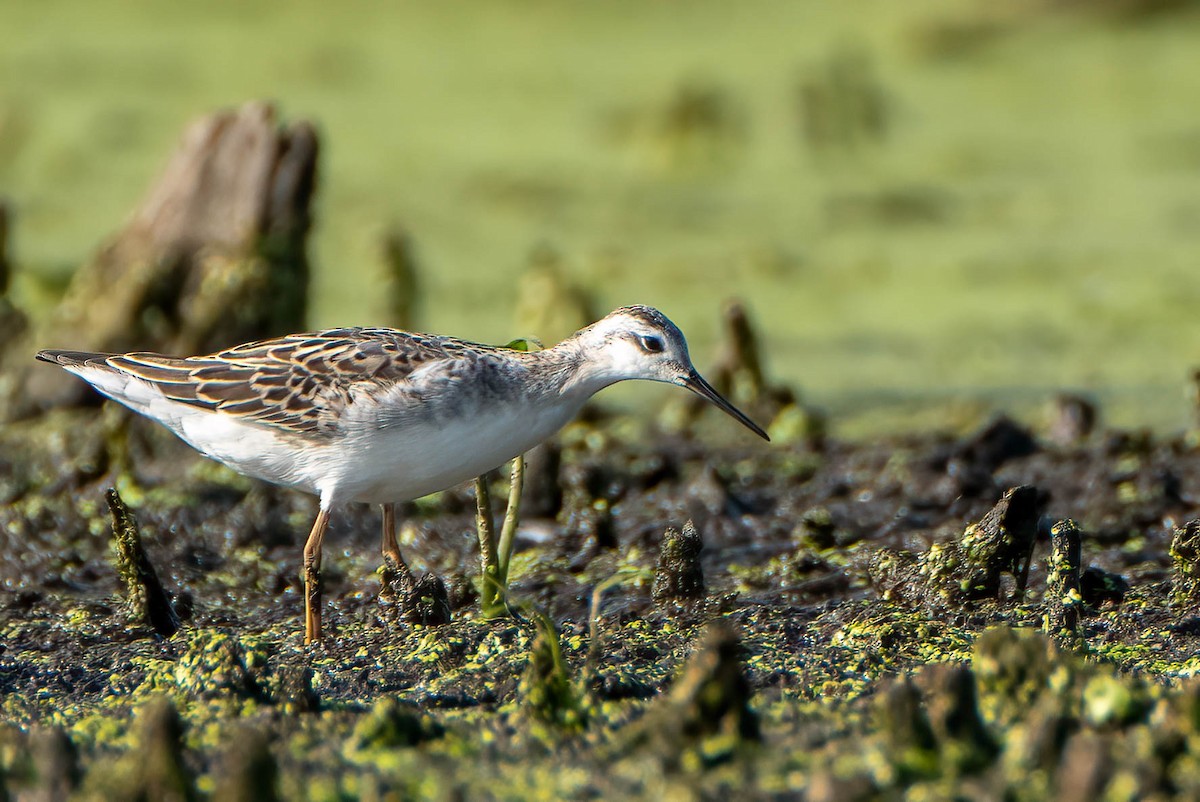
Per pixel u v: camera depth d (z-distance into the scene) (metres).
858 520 11.70
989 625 9.11
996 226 23.12
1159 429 14.90
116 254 15.38
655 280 20.61
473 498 12.14
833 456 13.77
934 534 10.91
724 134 27.08
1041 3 33.53
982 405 15.67
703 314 19.17
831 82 27.52
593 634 8.43
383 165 25.52
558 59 31.92
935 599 9.46
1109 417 15.39
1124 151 26.55
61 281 19.16
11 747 6.89
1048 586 9.23
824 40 32.84
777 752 6.86
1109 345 18.00
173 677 8.29
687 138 26.88
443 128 27.55
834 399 16.25
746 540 11.39
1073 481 12.50
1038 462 13.03
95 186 24.27
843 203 24.23
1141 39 32.81
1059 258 21.45
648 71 30.73
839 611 9.36
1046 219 23.38
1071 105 29.16
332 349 9.55
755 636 9.06
